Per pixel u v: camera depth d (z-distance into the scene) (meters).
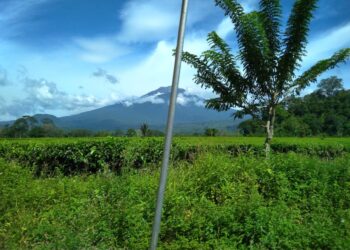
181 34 4.12
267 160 9.70
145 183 8.38
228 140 22.34
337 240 6.38
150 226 6.87
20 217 7.43
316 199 8.49
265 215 6.94
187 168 9.98
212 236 6.77
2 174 9.26
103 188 8.15
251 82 13.26
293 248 6.39
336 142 23.86
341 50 12.94
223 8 12.60
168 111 4.16
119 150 14.78
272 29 12.91
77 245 6.12
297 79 13.29
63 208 7.78
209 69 13.31
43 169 13.69
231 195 8.12
